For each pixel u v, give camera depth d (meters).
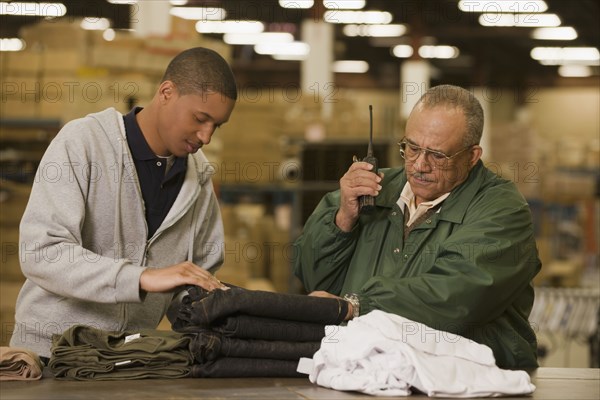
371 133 2.91
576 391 2.48
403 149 2.90
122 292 2.59
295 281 9.76
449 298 2.54
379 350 2.41
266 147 9.57
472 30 22.64
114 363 2.50
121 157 2.88
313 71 14.02
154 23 8.85
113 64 7.43
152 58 7.57
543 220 14.70
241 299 2.49
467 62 28.05
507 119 27.80
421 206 2.86
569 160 22.42
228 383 2.46
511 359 2.85
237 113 9.58
